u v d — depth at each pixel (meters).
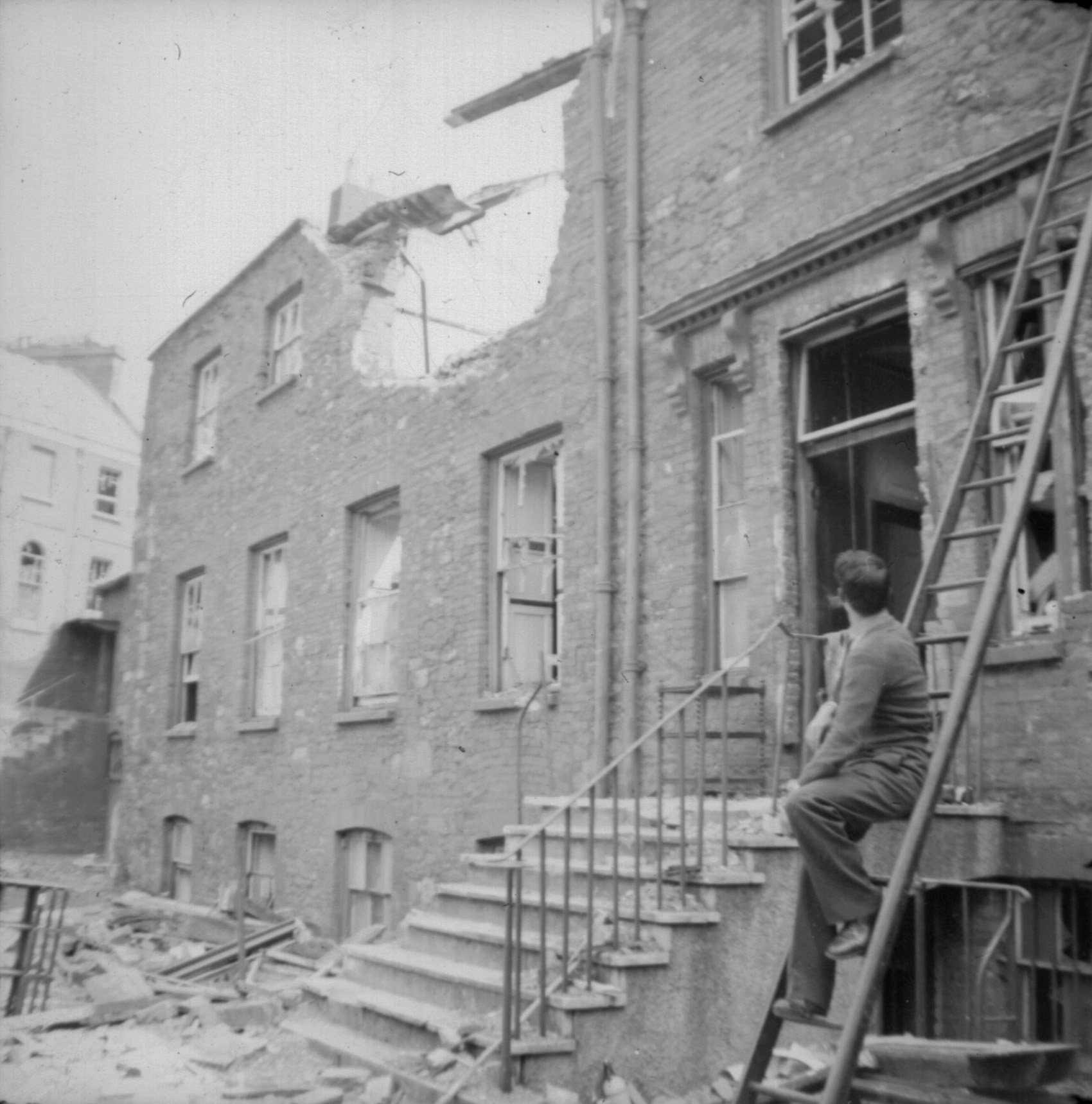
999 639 6.14
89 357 23.17
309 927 11.42
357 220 13.06
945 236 6.52
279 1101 5.54
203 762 14.42
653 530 8.34
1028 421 6.26
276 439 13.88
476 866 7.48
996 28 6.64
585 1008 5.30
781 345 7.61
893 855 5.67
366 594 12.05
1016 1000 5.15
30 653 21.77
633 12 9.18
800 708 7.29
